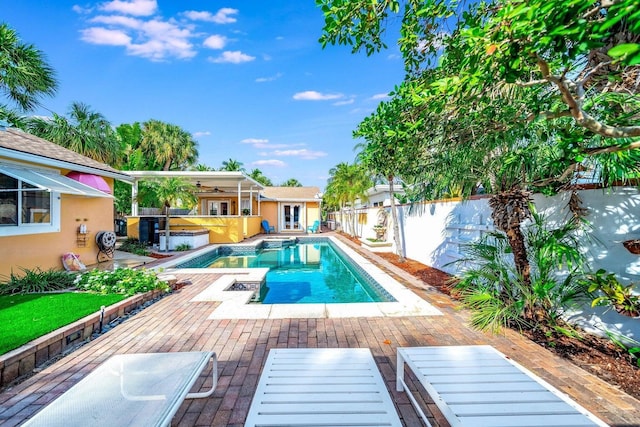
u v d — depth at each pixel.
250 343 4.82
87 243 11.43
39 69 12.81
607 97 3.75
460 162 5.44
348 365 3.15
